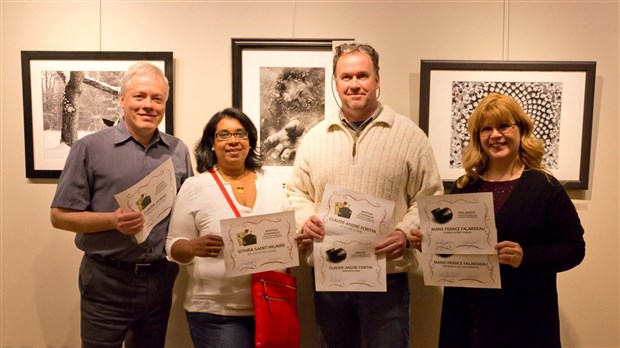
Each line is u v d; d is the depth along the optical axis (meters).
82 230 1.85
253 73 2.37
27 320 2.47
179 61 2.41
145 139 2.00
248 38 2.37
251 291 1.84
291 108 2.37
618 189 2.40
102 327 1.96
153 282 2.00
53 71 2.37
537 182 1.68
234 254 1.76
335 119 2.00
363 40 2.40
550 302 1.67
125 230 1.75
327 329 1.99
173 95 2.38
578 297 2.44
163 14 2.40
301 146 2.09
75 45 2.41
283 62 2.37
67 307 2.46
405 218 1.91
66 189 1.87
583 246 1.65
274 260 1.79
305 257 2.20
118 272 1.95
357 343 2.06
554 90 2.34
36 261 2.46
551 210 1.66
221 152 1.90
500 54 2.39
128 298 1.96
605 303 2.43
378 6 2.39
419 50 2.39
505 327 1.67
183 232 1.87
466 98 2.35
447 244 1.73
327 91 2.37
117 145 1.94
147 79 1.88
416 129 1.98
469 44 2.39
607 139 2.40
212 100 2.42
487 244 1.67
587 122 2.34
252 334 1.86
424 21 2.39
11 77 2.42
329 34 2.40
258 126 2.38
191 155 2.42
